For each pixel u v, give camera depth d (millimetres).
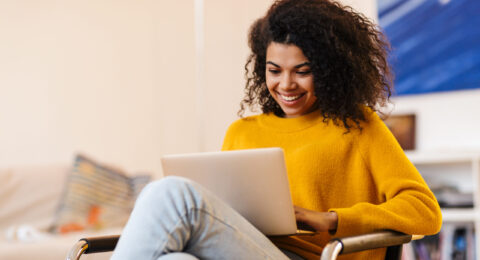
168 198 1032
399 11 3109
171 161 1241
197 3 3410
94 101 3467
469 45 2975
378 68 1537
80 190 2811
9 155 3352
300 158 1404
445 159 2838
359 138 1378
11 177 2822
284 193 1194
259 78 1584
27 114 3395
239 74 3299
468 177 3037
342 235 1241
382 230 1222
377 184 1351
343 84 1401
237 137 1560
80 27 3480
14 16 3414
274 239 1388
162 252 1015
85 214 2789
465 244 2871
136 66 3533
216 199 1080
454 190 2939
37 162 3373
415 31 3080
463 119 2996
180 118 3467
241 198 1211
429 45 3053
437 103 3049
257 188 1200
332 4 1471
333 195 1385
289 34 1380
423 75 3064
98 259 2305
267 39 1418
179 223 1024
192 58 3449
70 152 3418
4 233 2639
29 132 3389
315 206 1379
